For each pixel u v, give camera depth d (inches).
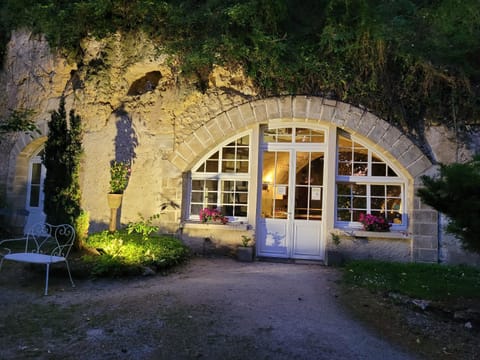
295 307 177.8
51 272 230.5
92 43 323.3
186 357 129.4
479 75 269.9
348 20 271.4
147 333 146.3
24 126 281.6
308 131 300.0
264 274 238.8
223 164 307.9
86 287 208.4
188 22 285.0
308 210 296.2
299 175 299.3
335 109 283.1
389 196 290.7
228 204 305.9
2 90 379.9
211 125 297.4
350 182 292.4
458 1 265.3
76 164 295.4
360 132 280.2
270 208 301.4
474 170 163.0
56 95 343.3
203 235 298.2
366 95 280.2
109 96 318.0
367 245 279.1
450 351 144.0
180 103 302.0
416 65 269.6
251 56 281.7
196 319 158.2
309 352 135.4
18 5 343.6
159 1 283.3
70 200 291.7
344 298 195.3
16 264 253.0
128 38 310.5
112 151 313.6
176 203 299.9
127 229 288.5
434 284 211.6
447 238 267.9
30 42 363.3
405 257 274.4
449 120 273.7
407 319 170.7
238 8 265.7
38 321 157.8
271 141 303.6
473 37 263.1
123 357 128.9
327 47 279.3
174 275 236.2
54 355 129.6
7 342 138.7
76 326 152.9
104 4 288.0
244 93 296.4
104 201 309.7
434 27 268.4
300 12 290.7
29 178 370.0
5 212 360.5
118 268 226.2
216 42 277.9
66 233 282.4
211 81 301.7
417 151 273.4
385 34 264.7
